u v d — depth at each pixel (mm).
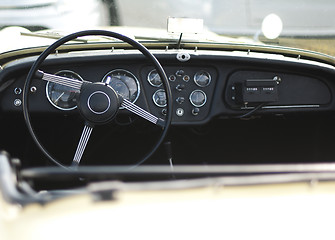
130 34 2387
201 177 2043
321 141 2635
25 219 890
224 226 921
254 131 2703
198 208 943
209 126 2670
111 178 1211
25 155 2531
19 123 2436
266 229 922
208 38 2441
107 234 885
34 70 2008
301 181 996
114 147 2676
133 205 934
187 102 2395
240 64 2373
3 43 2328
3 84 2168
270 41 2480
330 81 2439
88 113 2023
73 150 2605
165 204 942
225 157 2758
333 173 1020
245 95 2344
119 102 2051
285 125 2650
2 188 953
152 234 896
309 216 950
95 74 2297
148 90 2348
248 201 969
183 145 2734
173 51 2350
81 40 2350
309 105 2463
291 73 2426
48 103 2262
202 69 2377
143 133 2609
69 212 905
